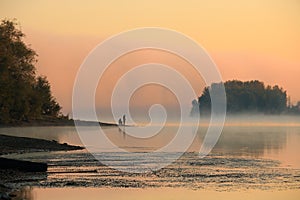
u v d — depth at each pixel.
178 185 56.16
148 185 56.12
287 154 91.38
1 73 146.38
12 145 98.56
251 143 120.19
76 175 62.62
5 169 65.19
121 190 53.00
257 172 66.00
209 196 50.25
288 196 50.44
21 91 149.12
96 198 48.97
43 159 79.81
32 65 152.12
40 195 49.81
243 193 51.78
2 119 148.88
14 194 50.19
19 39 150.62
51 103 168.12
